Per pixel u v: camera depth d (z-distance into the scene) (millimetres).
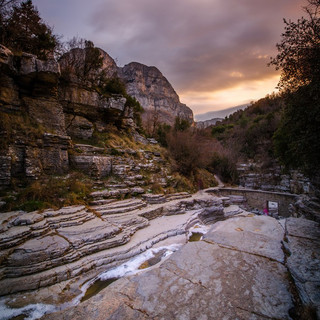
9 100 11750
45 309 5297
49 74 12414
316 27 4812
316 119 4711
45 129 12773
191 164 23016
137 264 7574
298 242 3125
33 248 6812
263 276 2506
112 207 11906
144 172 17906
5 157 10203
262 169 31578
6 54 10953
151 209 13008
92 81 18578
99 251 7988
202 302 2113
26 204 9461
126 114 20750
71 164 14023
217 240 3482
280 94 6262
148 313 1998
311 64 4785
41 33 15305
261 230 3898
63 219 9055
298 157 6348
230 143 37469
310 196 11281
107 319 1951
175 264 2803
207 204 16766
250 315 1957
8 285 5816
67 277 6500
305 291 2053
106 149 16891
